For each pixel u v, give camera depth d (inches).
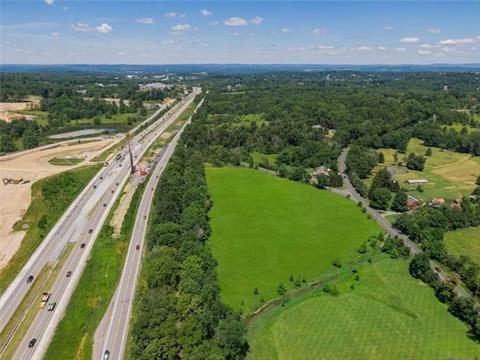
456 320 4783.5
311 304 5054.1
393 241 6525.6
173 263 4995.1
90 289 5226.4
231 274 5654.5
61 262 5910.4
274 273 5728.3
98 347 4217.5
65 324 4581.7
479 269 5634.8
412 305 5064.0
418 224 6963.6
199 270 4896.7
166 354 3762.3
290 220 7445.9
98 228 6993.1
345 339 4431.6
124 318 4648.1
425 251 6264.8
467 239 6830.7
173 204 6860.2
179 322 4288.9
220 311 4429.1
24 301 5024.6
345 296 5231.3
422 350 4281.5
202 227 6550.2
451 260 5940.0
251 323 4707.2
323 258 6166.3
